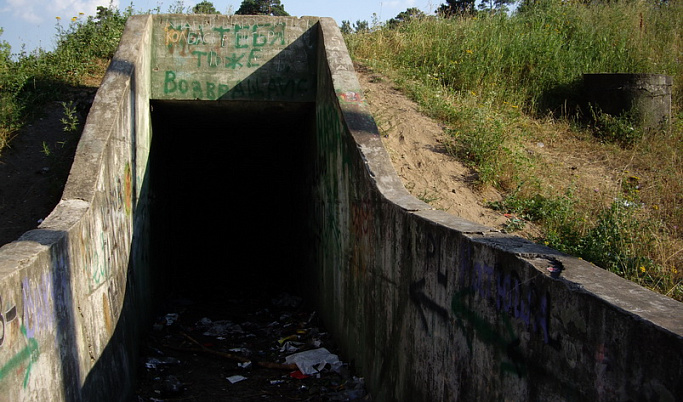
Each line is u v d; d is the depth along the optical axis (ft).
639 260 18.33
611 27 39.09
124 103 21.33
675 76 35.50
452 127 27.84
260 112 29.04
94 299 15.71
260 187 37.52
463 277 12.11
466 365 12.03
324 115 24.67
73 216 14.84
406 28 39.47
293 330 25.73
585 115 31.81
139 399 19.12
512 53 34.86
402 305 15.55
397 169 24.53
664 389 6.92
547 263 9.78
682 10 42.04
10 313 10.10
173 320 26.91
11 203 23.81
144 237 24.12
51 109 29.48
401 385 15.70
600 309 8.01
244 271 37.09
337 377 20.31
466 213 22.17
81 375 14.05
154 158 26.73
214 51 27.12
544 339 9.32
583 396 8.39
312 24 27.40
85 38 35.94
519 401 10.07
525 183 24.18
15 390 10.23
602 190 24.31
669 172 25.62
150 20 26.40
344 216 21.11
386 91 30.89
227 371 21.70
